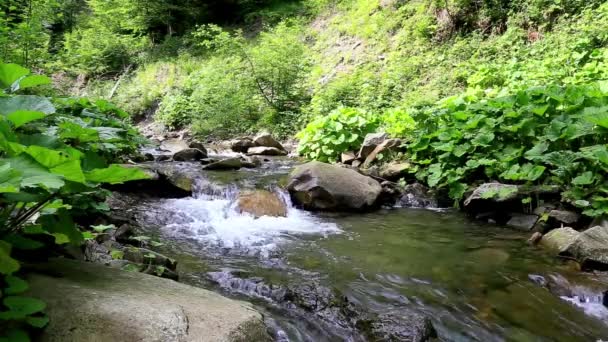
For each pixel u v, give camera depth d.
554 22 9.73
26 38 7.49
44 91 6.59
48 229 2.11
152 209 5.39
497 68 9.06
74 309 1.86
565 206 4.85
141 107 16.84
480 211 5.48
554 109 5.60
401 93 10.82
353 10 15.38
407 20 12.88
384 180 6.70
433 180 6.14
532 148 5.38
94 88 17.09
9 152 1.67
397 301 3.18
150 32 21.52
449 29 11.61
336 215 5.68
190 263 3.78
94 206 2.91
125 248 3.51
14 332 1.67
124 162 6.99
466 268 3.82
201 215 5.37
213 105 13.66
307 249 4.31
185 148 9.83
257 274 3.55
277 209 5.71
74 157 1.80
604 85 5.81
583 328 2.90
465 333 2.80
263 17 19.06
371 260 4.01
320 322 2.81
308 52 15.14
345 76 12.62
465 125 6.16
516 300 3.24
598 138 5.07
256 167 8.25
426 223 5.27
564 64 8.23
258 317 2.23
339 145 8.49
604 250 3.77
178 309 2.02
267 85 13.48
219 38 14.45
